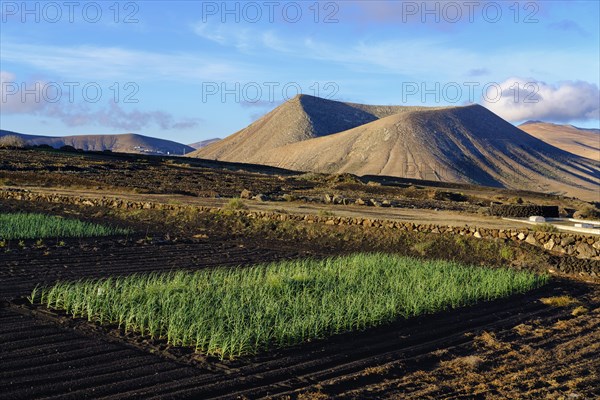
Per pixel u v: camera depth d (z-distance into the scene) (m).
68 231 24.44
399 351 11.09
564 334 12.80
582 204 73.31
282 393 8.82
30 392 8.36
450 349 11.37
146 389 8.69
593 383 9.75
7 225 24.36
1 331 10.95
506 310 14.71
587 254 21.84
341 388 9.17
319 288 15.08
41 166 57.84
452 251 23.67
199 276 16.34
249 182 61.03
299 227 27.36
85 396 8.34
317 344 11.20
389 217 30.39
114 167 65.31
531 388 9.48
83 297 13.04
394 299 13.84
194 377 9.27
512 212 33.12
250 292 14.09
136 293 13.15
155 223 29.53
